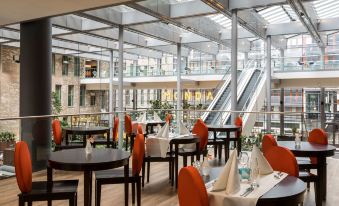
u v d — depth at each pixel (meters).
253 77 14.99
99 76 19.89
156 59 20.42
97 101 19.92
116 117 8.28
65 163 3.30
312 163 4.61
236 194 2.34
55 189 3.33
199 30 12.31
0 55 16.05
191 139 5.27
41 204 4.38
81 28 11.88
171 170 5.50
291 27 12.99
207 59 19.31
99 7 5.90
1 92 16.16
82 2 5.56
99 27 11.56
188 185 2.27
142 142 4.02
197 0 9.93
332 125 13.61
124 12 11.11
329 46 16.17
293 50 17.12
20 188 3.16
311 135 5.03
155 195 4.91
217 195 2.32
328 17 13.84
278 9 13.12
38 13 6.16
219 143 7.07
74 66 20.23
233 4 9.62
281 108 16.12
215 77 17.27
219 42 14.55
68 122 7.47
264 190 2.43
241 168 2.81
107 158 3.51
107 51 18.11
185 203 2.34
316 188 4.19
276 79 15.27
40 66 6.63
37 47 6.62
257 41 17.45
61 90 19.48
